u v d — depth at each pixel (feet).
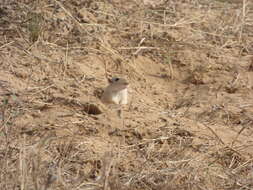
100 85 42.78
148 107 40.88
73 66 44.09
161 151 34.53
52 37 46.83
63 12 49.65
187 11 55.72
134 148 34.55
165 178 31.94
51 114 36.88
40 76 41.93
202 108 41.65
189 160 33.58
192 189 31.35
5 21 47.32
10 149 31.94
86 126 35.96
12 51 44.01
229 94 44.60
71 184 29.86
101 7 52.37
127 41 49.47
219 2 58.95
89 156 32.83
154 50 49.39
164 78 46.83
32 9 48.78
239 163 34.47
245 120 40.06
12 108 36.91
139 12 53.57
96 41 47.75
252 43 52.65
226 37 52.80
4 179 28.99
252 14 57.31
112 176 30.27
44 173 29.63
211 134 37.01
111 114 38.14
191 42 51.11
